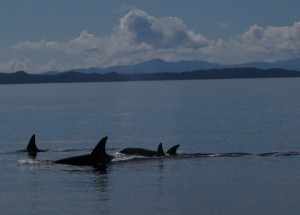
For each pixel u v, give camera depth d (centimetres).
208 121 17588
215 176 7444
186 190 6512
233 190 6494
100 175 7550
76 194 6312
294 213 5381
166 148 11319
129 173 7719
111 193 6362
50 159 9456
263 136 13038
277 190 6444
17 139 13338
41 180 7206
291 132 13862
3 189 6625
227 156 9288
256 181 7044
